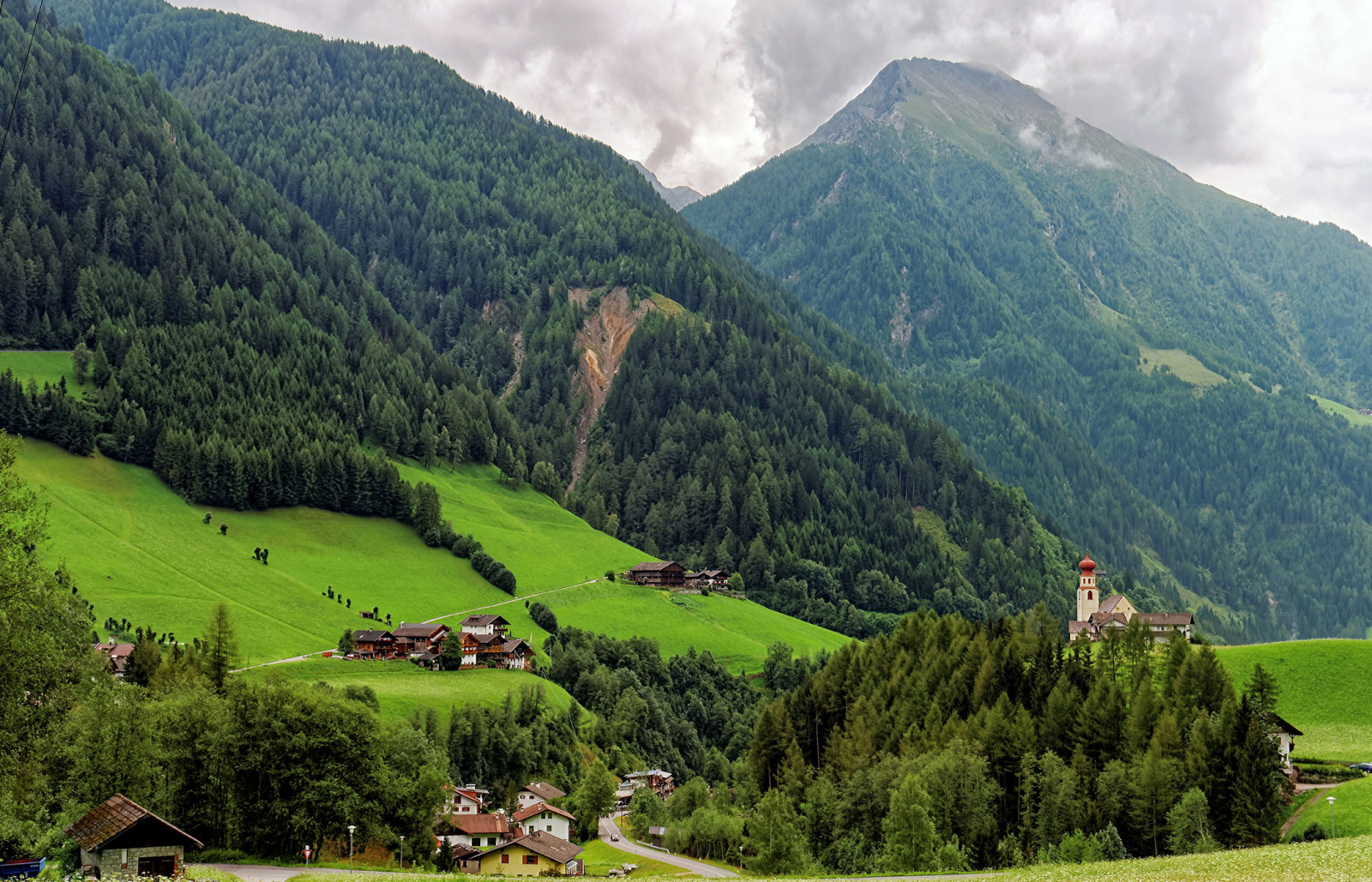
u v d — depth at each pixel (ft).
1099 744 469.98
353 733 408.46
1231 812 409.08
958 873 344.28
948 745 465.06
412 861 424.05
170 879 276.62
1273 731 462.19
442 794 446.60
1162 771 418.31
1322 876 229.04
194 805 390.83
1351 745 514.68
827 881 303.07
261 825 390.42
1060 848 408.26
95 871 282.56
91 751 359.46
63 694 270.87
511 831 507.30
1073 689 503.20
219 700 412.98
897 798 394.93
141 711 374.84
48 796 335.06
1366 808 395.55
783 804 454.40
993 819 437.58
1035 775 448.65
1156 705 470.80
